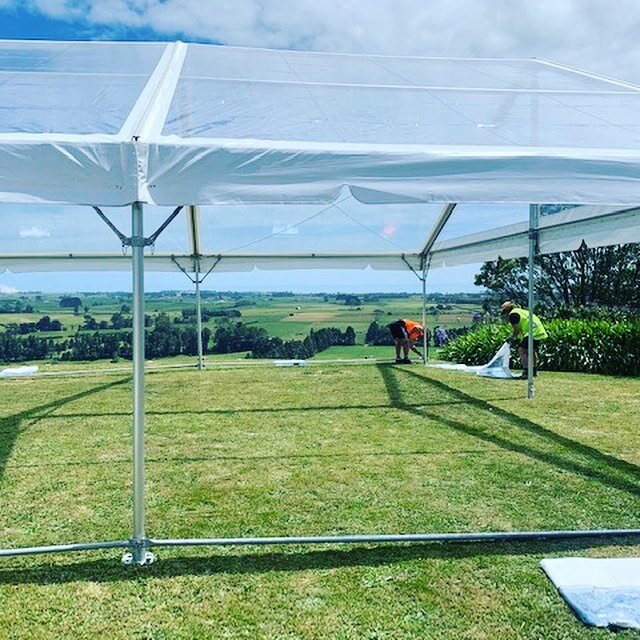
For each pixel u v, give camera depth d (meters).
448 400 7.77
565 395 8.13
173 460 5.04
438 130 3.62
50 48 5.66
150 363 12.10
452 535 3.23
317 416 6.80
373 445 5.52
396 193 3.14
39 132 3.05
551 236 7.21
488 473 4.66
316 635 2.44
